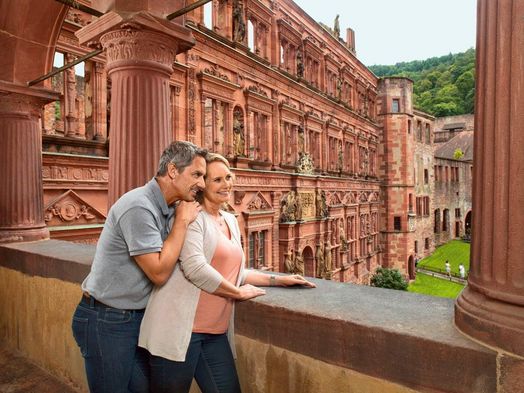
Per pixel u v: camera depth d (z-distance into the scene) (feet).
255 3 66.49
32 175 20.51
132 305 7.72
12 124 19.99
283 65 79.56
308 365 7.95
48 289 15.12
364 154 122.93
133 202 7.30
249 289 8.34
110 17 13.60
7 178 19.66
